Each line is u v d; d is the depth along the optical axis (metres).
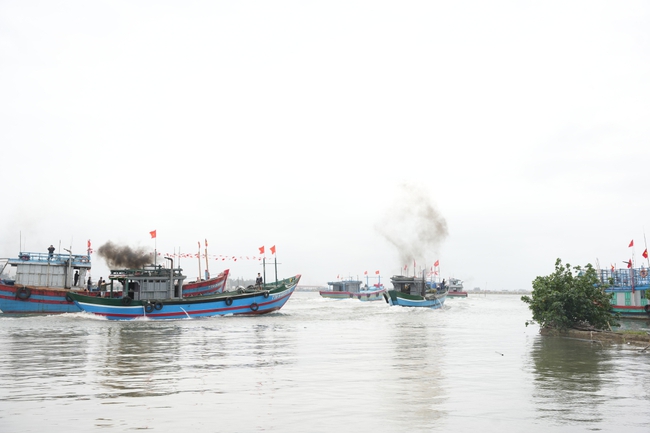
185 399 17.08
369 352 29.58
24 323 54.66
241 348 31.80
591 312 37.25
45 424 14.04
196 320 61.56
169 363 25.33
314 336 40.34
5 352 29.77
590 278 38.06
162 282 63.50
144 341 36.25
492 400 16.83
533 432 13.34
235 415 15.02
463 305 131.25
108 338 38.41
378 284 187.88
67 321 57.75
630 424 13.99
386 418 14.69
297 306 115.44
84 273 72.81
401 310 93.06
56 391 18.34
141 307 61.56
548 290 38.28
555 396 17.42
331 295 177.38
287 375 21.69
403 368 23.53
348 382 20.03
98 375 21.72
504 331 44.75
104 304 60.81
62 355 28.39
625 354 27.83
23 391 18.34
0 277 71.81
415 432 13.33
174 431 13.41
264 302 70.38
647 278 68.62
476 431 13.42
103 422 14.23
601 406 16.02
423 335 40.94
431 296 100.62
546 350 29.83
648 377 20.78
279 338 38.56
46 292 67.88
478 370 22.80
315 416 14.93
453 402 16.62
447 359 26.48
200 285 82.06
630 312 68.75
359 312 85.12
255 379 20.70
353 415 15.04
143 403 16.50
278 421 14.39
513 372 22.17
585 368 23.14
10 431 13.39
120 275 63.88
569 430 13.50
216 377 21.19
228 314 67.44
